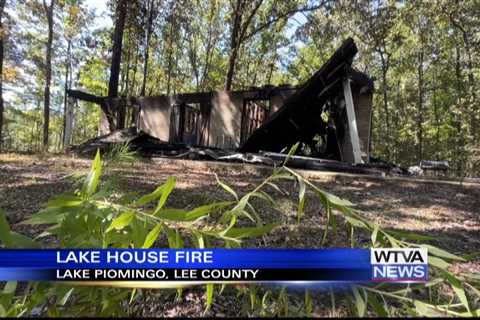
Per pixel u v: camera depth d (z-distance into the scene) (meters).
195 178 4.80
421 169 9.13
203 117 11.39
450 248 2.11
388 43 16.78
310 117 8.59
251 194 0.91
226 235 0.85
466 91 14.00
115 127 12.67
